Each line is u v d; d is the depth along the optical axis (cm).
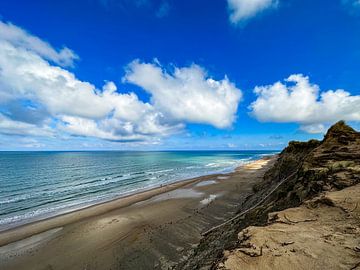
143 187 3456
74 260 1189
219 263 439
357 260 380
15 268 1150
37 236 1542
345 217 561
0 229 1706
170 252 1183
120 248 1278
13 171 5688
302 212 658
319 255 411
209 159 11138
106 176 4803
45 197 2866
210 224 1547
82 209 2208
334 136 1337
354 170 845
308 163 1120
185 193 2717
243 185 2962
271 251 441
